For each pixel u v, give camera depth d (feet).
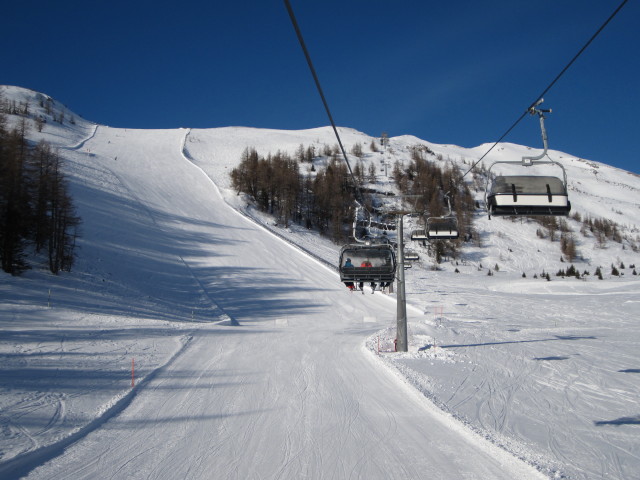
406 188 329.72
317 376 44.19
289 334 76.18
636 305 127.34
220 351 57.72
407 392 38.27
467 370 47.24
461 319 104.88
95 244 143.43
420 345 62.85
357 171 356.18
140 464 24.06
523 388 39.99
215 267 158.30
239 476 22.61
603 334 78.74
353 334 77.71
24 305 81.76
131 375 43.57
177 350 57.26
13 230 102.99
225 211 238.07
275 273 160.45
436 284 191.93
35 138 293.43
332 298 137.28
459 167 458.91
